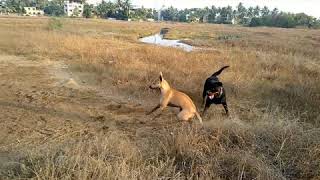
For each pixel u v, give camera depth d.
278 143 3.12
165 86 3.94
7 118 3.94
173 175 2.54
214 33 28.81
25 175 2.40
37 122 3.85
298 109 4.64
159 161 2.82
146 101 4.88
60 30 17.47
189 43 18.34
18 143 3.26
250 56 9.60
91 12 57.34
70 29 19.92
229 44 17.56
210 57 8.86
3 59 8.09
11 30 15.48
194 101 4.93
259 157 2.87
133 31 27.05
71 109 4.41
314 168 2.77
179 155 2.90
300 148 2.96
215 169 2.70
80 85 5.77
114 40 14.62
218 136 3.15
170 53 9.29
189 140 3.04
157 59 7.99
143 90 5.27
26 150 2.94
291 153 2.96
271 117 3.85
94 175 2.40
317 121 4.03
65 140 3.37
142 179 2.43
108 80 5.90
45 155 2.65
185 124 3.65
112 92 5.29
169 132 3.40
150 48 10.51
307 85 5.88
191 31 31.08
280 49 13.72
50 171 2.41
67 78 6.24
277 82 6.27
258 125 3.42
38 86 5.58
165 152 2.91
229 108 4.69
